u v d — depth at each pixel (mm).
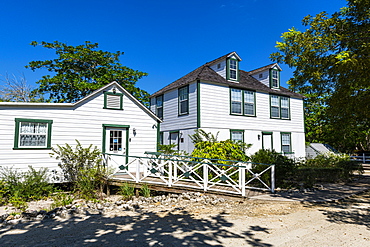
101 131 12133
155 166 11398
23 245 4555
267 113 18109
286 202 7492
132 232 5113
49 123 10875
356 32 10805
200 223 5625
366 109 10008
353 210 6660
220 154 11062
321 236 4727
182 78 19438
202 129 14805
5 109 10023
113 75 25719
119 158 12484
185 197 8391
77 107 11594
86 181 10438
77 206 7676
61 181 10922
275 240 4535
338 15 11688
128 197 9281
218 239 4613
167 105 18234
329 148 23266
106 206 7840
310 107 28312
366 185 10633
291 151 19328
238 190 8242
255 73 20000
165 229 5258
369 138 26531
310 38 11773
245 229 5164
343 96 10711
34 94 25844
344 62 9305
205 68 17219
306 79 12141
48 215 6520
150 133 13484
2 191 8961
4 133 9938
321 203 7449
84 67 25391
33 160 10430
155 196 9617
